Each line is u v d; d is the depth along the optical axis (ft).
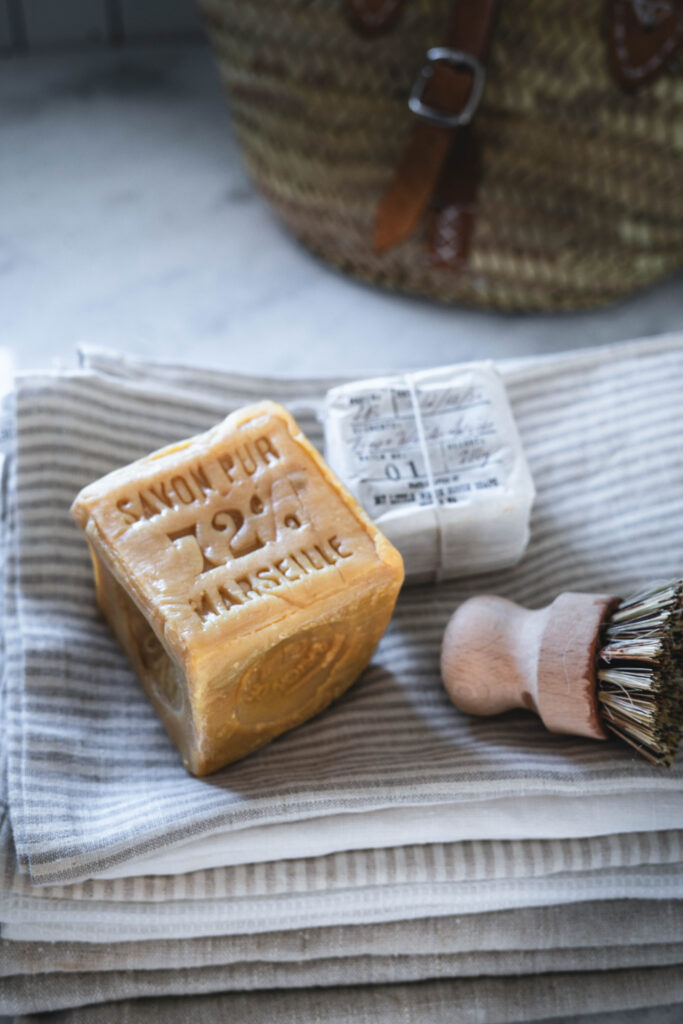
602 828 1.57
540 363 1.94
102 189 2.46
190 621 1.48
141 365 1.90
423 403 1.73
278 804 1.53
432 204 2.11
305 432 1.88
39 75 2.62
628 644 1.53
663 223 2.15
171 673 1.57
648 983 1.60
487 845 1.57
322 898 1.55
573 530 1.84
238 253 2.39
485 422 1.72
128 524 1.54
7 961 1.53
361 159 2.09
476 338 2.29
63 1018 1.55
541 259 2.16
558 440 1.90
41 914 1.50
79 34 2.64
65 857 1.49
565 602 1.59
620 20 1.88
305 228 2.28
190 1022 1.55
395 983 1.59
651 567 1.81
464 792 1.56
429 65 1.95
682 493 1.85
